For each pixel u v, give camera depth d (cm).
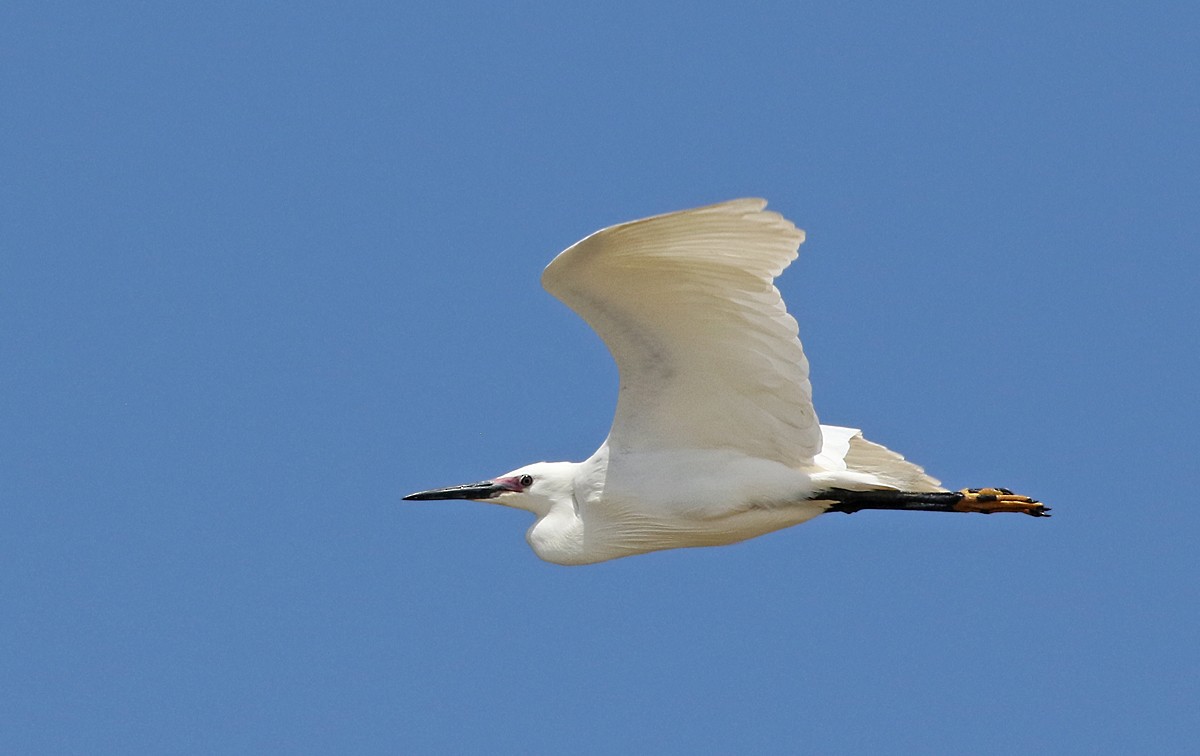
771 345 1377
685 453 1457
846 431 1600
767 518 1466
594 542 1519
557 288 1356
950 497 1473
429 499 1606
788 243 1295
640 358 1424
